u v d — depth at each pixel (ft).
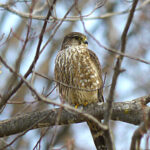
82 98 35.91
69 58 36.65
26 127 31.53
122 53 23.99
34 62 27.78
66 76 36.63
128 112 30.55
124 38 23.97
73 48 38.14
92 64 36.60
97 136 33.24
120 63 23.84
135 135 24.00
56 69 37.73
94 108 31.73
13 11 32.58
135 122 30.55
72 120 31.53
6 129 31.60
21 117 31.71
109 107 24.59
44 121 31.45
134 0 23.20
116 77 24.03
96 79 36.01
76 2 26.00
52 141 24.29
